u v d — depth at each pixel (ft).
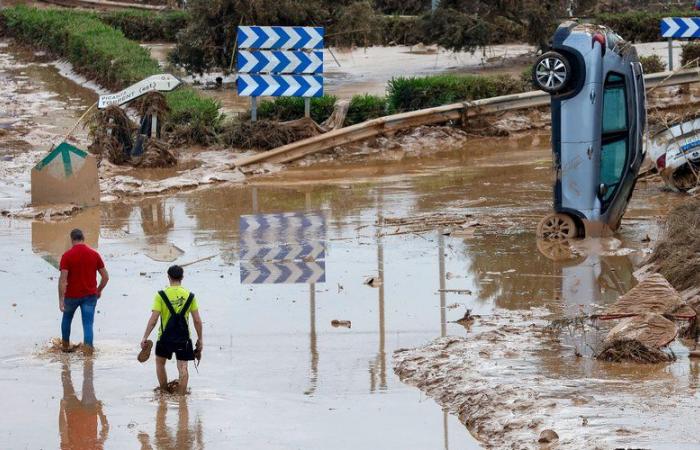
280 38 266.16
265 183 235.20
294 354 126.52
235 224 195.31
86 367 124.26
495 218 194.90
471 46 369.71
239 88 268.62
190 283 157.38
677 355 118.83
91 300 129.70
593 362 116.57
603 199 176.96
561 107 174.91
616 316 128.06
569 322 129.08
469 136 287.69
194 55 351.05
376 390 114.01
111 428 105.29
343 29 348.18
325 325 136.87
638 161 177.88
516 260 165.99
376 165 254.27
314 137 263.08
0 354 129.08
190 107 279.69
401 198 214.69
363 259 168.76
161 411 109.91
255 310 143.95
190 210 208.74
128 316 143.13
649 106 302.66
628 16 450.30
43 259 173.47
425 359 120.98
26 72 424.46
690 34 330.75
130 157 253.85
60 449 100.27
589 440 90.33
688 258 149.48
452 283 154.10
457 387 111.04
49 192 212.23
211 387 116.57
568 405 100.63
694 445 87.45
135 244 181.57
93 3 561.84
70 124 306.76
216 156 262.47
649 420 94.73
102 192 223.10
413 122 281.95
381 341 130.00
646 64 334.24
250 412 108.88
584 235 178.50
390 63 403.75
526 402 102.68
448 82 298.56
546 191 218.38
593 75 172.45
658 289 128.06
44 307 148.46
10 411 110.52
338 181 235.20
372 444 99.50
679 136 209.46
